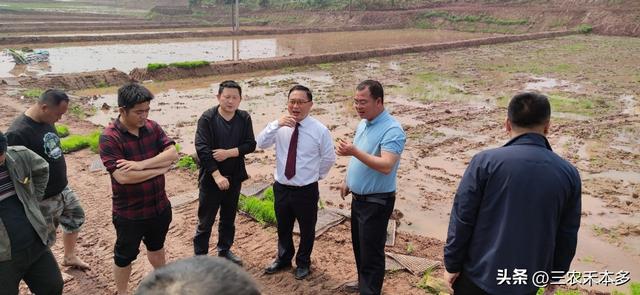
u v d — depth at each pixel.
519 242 2.81
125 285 4.26
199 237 5.08
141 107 3.73
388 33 47.94
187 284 1.15
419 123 13.45
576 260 6.21
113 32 41.47
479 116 14.38
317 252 5.67
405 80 21.14
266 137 4.84
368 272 4.35
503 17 50.97
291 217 5.00
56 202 4.52
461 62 27.27
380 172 4.03
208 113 4.83
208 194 4.93
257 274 5.15
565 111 15.03
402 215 7.41
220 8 69.25
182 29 47.38
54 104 4.19
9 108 13.57
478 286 3.00
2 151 3.08
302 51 32.16
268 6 68.25
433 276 5.23
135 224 3.96
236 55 29.44
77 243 5.70
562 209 2.86
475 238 3.01
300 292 4.84
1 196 3.20
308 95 4.61
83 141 9.70
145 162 3.84
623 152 10.90
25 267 3.37
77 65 23.88
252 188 7.60
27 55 24.11
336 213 6.76
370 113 4.11
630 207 7.95
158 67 20.69
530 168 2.77
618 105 15.96
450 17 53.59
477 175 2.94
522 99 2.88
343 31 49.34
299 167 4.68
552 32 43.12
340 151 3.93
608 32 44.03
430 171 9.60
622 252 6.45
